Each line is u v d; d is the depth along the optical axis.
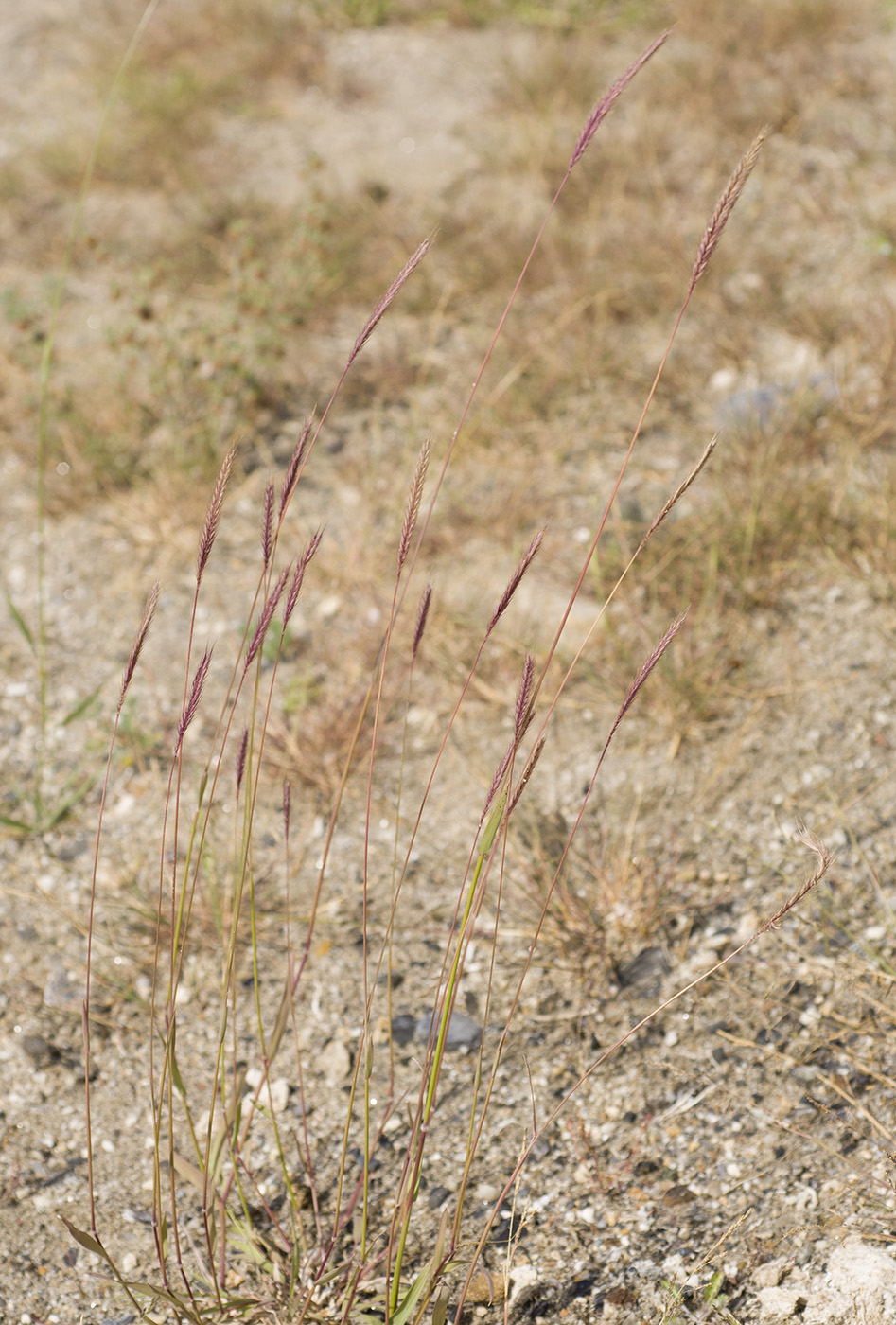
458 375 4.41
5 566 3.98
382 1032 2.71
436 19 6.72
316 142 5.93
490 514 3.86
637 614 3.41
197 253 5.16
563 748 3.21
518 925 2.87
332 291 4.81
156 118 5.94
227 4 6.79
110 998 2.85
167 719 3.46
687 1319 2.16
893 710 3.11
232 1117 2.29
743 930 2.76
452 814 3.13
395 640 3.49
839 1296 2.13
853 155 5.13
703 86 5.54
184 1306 2.01
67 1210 2.46
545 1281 2.25
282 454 4.22
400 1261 2.05
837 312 4.33
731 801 3.02
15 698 3.57
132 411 4.25
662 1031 2.63
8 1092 2.68
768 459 3.71
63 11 7.27
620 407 4.21
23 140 6.09
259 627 1.78
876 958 2.63
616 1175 2.41
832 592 3.42
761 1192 2.33
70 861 3.14
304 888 3.02
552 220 5.00
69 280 5.19
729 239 4.78
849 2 5.90
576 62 5.97
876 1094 2.42
